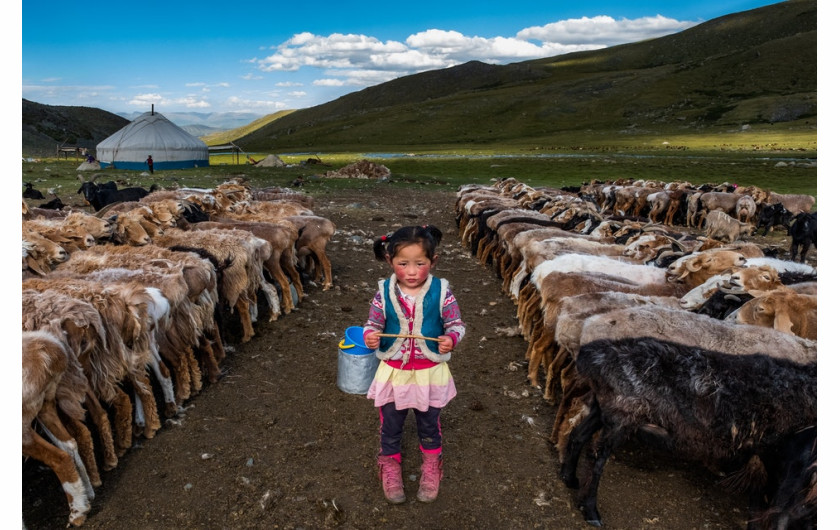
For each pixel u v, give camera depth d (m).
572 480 4.10
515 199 15.31
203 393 5.40
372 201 20.39
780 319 4.20
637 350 3.62
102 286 4.39
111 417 4.89
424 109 132.88
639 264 6.33
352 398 5.39
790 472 3.37
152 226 7.35
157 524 3.61
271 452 4.45
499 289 9.52
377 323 3.63
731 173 36.25
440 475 3.96
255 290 7.21
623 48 190.38
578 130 104.69
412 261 3.46
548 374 5.41
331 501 3.85
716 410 3.46
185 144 38.59
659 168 40.19
